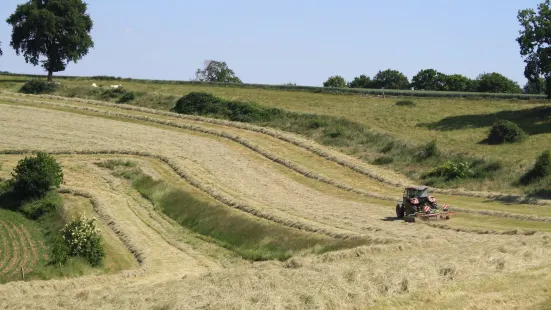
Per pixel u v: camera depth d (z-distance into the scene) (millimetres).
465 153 55156
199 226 42656
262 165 57719
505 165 51250
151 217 45812
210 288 21797
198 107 78125
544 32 64750
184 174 53719
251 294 20312
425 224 37969
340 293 19984
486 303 18172
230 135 66625
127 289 25203
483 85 136500
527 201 43812
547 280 20312
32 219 45812
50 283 28719
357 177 54156
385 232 35375
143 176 54000
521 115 68438
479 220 39031
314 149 61531
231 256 37156
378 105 79562
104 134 67562
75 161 58219
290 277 22703
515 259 24203
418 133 64625
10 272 33469
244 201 45562
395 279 21094
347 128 67000
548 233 32375
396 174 54844
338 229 37281
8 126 69500
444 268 22578
